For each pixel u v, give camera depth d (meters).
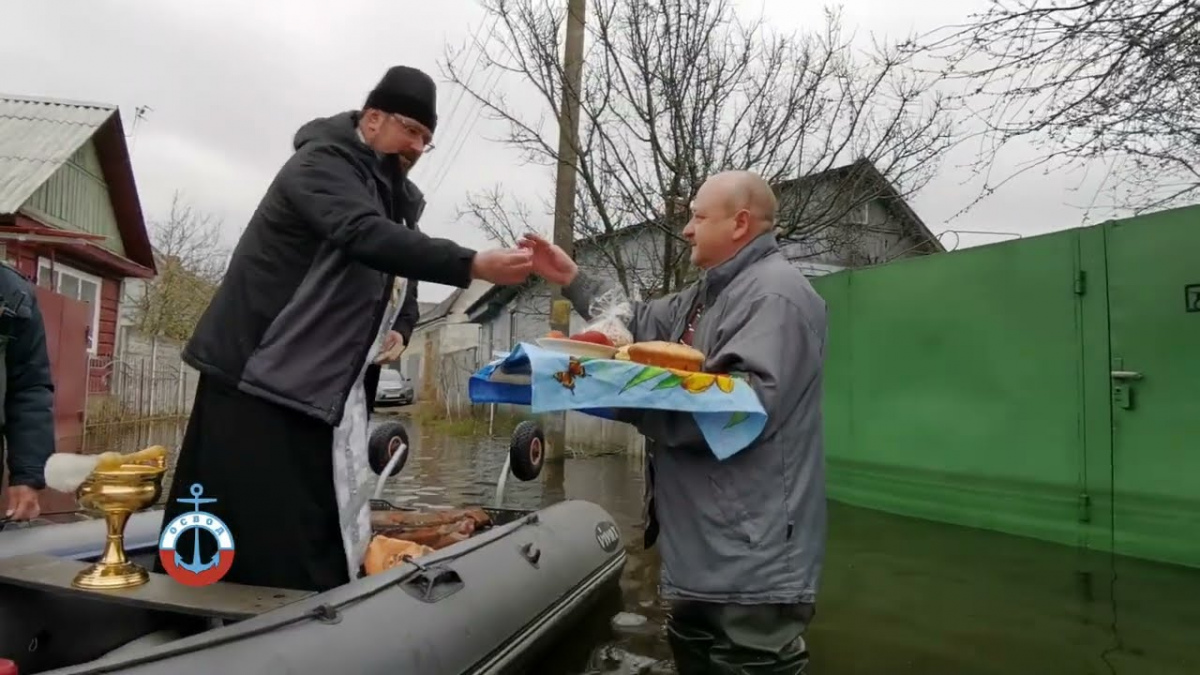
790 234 8.93
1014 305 5.57
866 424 6.73
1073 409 5.19
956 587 4.18
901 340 6.42
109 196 17.33
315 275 2.34
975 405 5.82
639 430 2.47
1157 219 4.78
